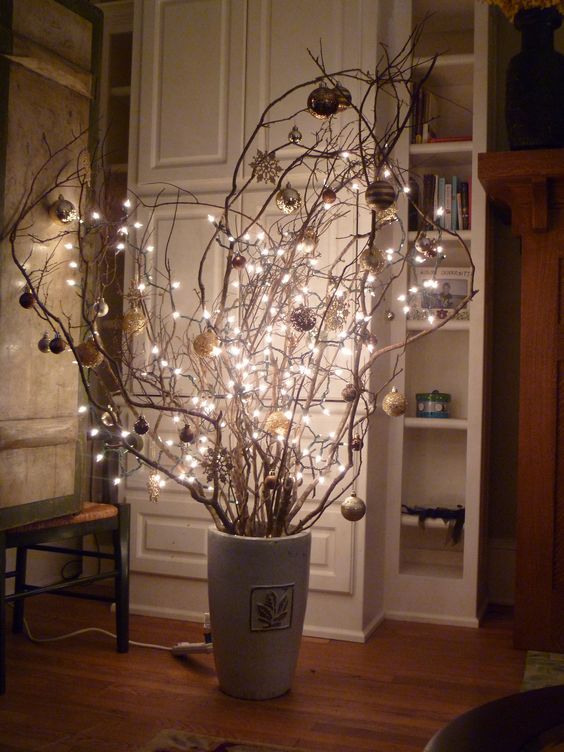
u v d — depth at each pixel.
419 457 3.88
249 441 2.66
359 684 2.66
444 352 3.86
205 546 3.36
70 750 2.08
